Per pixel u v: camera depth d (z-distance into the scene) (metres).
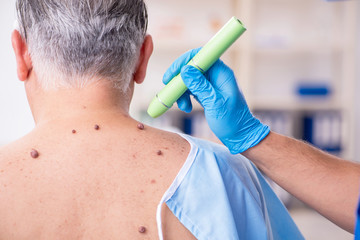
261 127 0.86
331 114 3.30
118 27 0.76
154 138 0.78
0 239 0.65
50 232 0.66
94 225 0.67
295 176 0.84
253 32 3.22
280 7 3.43
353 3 3.27
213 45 0.80
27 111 2.73
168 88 0.85
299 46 3.31
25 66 0.78
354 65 3.34
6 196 0.67
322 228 2.96
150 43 0.84
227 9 3.37
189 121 3.16
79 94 0.77
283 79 3.58
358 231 0.73
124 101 0.81
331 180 0.83
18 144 0.74
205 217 0.71
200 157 0.77
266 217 0.89
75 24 0.73
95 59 0.75
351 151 3.34
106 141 0.74
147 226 0.69
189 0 3.33
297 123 3.45
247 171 0.87
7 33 2.64
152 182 0.72
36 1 0.74
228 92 0.84
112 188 0.70
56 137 0.74
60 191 0.68
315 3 3.41
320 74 3.59
